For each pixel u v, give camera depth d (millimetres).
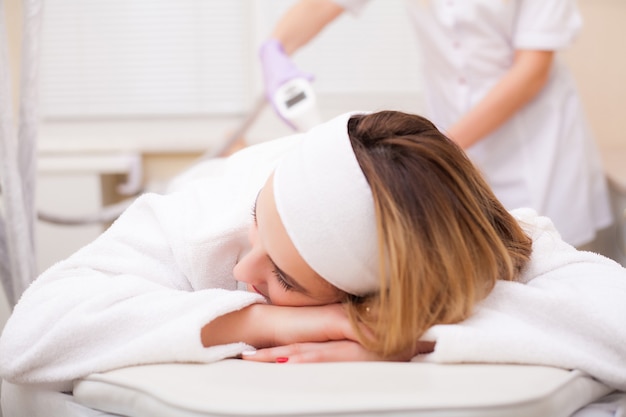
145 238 988
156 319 822
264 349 838
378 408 646
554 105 1833
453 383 703
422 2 1833
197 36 2621
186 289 986
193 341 787
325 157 782
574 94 1896
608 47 2418
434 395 665
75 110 2660
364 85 2617
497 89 1695
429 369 756
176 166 2527
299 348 832
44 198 2316
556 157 1837
